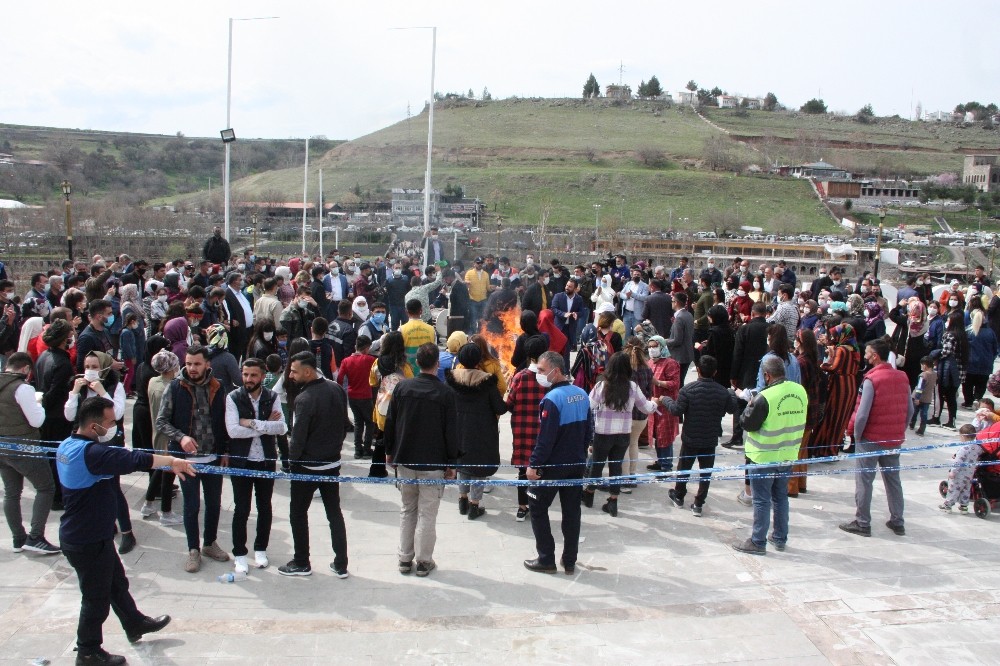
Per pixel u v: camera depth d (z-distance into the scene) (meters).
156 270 16.17
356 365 9.34
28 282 32.16
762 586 6.48
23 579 6.39
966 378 13.19
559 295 15.00
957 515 8.23
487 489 8.86
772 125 195.88
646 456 10.09
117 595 5.31
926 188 136.62
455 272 17.27
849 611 6.07
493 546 7.24
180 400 6.51
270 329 9.56
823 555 7.13
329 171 137.00
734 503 8.49
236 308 11.75
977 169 144.38
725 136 173.75
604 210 121.00
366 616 5.87
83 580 5.07
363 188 122.06
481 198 123.81
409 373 9.16
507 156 149.88
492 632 5.67
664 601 6.19
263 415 6.65
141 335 11.34
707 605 6.13
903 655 5.46
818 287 17.92
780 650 5.49
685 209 122.50
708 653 5.44
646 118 190.88
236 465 6.54
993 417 8.48
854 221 120.06
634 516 8.06
